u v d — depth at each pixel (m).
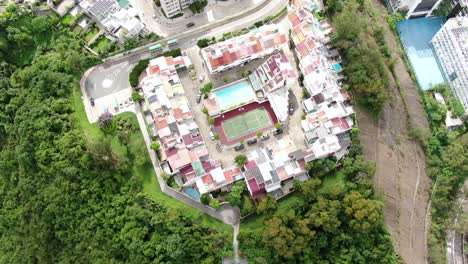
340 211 132.12
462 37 157.62
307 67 144.25
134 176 134.88
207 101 144.25
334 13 158.75
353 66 146.00
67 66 147.50
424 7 167.75
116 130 141.38
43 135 140.50
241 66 152.38
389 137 152.38
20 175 148.25
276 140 142.62
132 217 130.38
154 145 134.38
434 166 153.62
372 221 126.69
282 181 135.75
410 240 145.88
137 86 147.25
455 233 154.75
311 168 135.38
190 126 137.50
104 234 131.88
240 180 134.12
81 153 135.50
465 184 158.12
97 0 153.12
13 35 159.00
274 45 149.12
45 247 142.62
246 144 141.12
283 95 144.25
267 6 162.50
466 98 155.62
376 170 146.88
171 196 134.88
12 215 151.00
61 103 144.25
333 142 135.12
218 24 158.62
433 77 165.00
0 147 157.00
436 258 144.38
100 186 133.50
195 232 127.31
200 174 132.25
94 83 148.88
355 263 135.62
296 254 130.88
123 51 151.38
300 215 132.25
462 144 154.38
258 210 128.50
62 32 158.12
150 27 156.88
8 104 151.38
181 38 156.12
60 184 136.62
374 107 146.25
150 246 126.62
